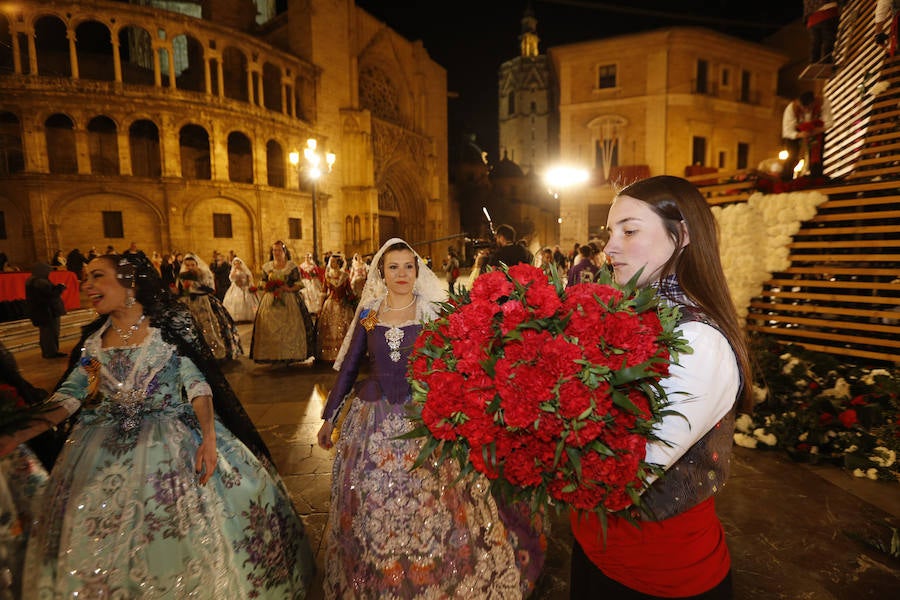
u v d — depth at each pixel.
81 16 20.33
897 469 3.22
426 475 2.07
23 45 23.20
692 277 1.07
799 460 3.58
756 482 3.25
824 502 2.99
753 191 5.01
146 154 23.61
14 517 1.80
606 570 1.09
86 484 1.93
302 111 28.38
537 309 1.00
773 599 2.20
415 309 2.43
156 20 21.45
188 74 29.02
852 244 3.93
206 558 1.95
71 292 12.23
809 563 2.44
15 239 20.34
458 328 1.06
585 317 0.96
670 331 0.96
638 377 0.88
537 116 72.50
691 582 1.02
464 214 51.25
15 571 1.77
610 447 0.92
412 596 1.93
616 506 0.93
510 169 52.22
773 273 4.52
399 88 35.47
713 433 1.06
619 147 24.50
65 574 1.81
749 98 25.78
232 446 2.21
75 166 21.84
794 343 4.13
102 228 21.48
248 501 2.11
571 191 24.91
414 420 1.18
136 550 1.86
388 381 2.29
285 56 26.19
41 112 20.09
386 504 2.02
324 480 3.46
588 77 24.75
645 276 1.13
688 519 1.02
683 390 0.94
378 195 33.28
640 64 23.92
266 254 24.94
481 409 0.96
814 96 5.68
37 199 20.19
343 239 30.17
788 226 4.29
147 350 2.09
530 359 0.94
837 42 7.62
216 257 15.76
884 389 3.38
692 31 23.20
